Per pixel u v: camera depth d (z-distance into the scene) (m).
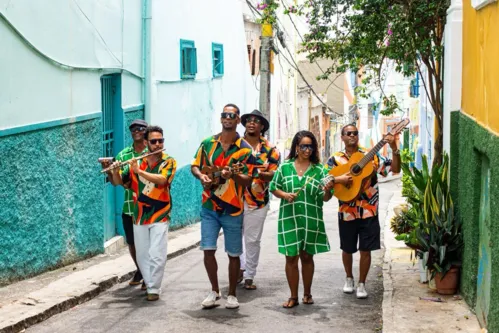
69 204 10.87
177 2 16.22
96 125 11.89
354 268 11.11
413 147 32.69
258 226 9.48
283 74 31.14
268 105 20.84
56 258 10.45
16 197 9.33
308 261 8.82
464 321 7.69
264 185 9.43
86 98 11.55
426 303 8.45
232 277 8.60
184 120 16.75
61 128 10.59
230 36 20.95
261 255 12.39
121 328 7.79
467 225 8.22
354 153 9.02
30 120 9.71
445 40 9.89
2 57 8.99
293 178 8.52
